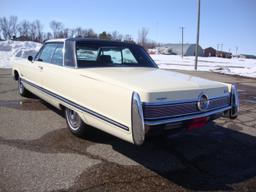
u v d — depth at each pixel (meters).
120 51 4.98
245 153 4.18
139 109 3.00
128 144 4.29
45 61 5.47
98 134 4.41
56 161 3.60
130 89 3.15
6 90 8.21
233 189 3.13
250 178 3.40
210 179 3.34
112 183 3.13
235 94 4.26
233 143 4.60
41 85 5.48
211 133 5.10
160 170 3.52
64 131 4.74
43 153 3.82
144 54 5.32
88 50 4.57
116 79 3.50
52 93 4.93
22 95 7.26
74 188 2.98
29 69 6.20
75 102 4.14
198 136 4.90
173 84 3.48
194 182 3.25
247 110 7.17
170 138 4.72
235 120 6.05
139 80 3.51
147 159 3.82
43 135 4.52
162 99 3.17
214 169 3.62
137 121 3.02
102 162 3.65
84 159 3.70
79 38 4.78
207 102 3.66
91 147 4.11
